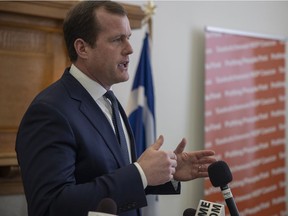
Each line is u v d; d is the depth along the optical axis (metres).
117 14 1.16
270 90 3.58
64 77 1.18
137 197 0.97
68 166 0.98
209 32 3.22
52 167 0.96
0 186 2.17
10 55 2.14
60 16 2.20
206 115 3.21
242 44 3.41
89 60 1.17
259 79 3.51
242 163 3.41
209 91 3.22
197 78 3.26
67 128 1.02
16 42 2.16
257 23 3.62
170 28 3.12
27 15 2.16
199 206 1.03
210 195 3.18
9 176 2.17
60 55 2.28
